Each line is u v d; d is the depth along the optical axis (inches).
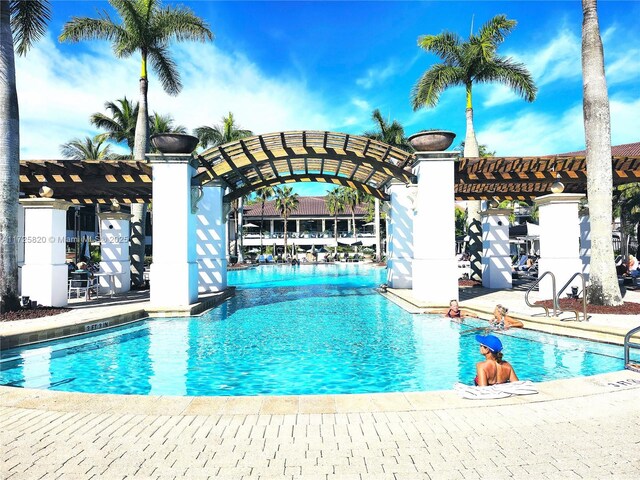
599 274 429.4
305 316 481.7
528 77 766.5
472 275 786.2
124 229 682.8
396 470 123.3
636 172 581.3
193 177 521.3
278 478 119.6
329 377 259.1
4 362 293.1
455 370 271.0
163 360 300.4
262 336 376.2
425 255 507.8
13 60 439.8
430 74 788.6
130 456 133.9
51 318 399.5
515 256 1235.9
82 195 703.1
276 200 2294.5
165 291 488.4
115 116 1177.4
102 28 734.5
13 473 123.8
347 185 783.1
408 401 180.2
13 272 431.5
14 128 435.5
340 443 141.6
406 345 339.6
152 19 755.4
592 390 189.6
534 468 122.9
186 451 137.0
